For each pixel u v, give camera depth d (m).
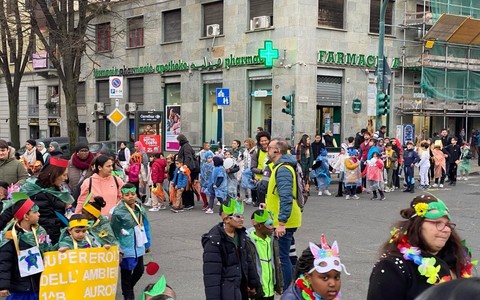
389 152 19.73
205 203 15.88
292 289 3.71
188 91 29.11
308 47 24.27
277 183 6.91
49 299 5.41
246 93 26.20
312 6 24.33
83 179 7.99
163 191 16.55
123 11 32.16
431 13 27.80
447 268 3.33
